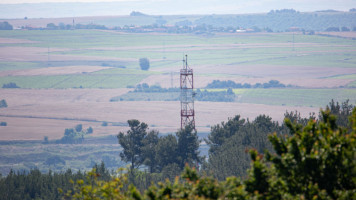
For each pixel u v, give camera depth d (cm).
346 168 8088
